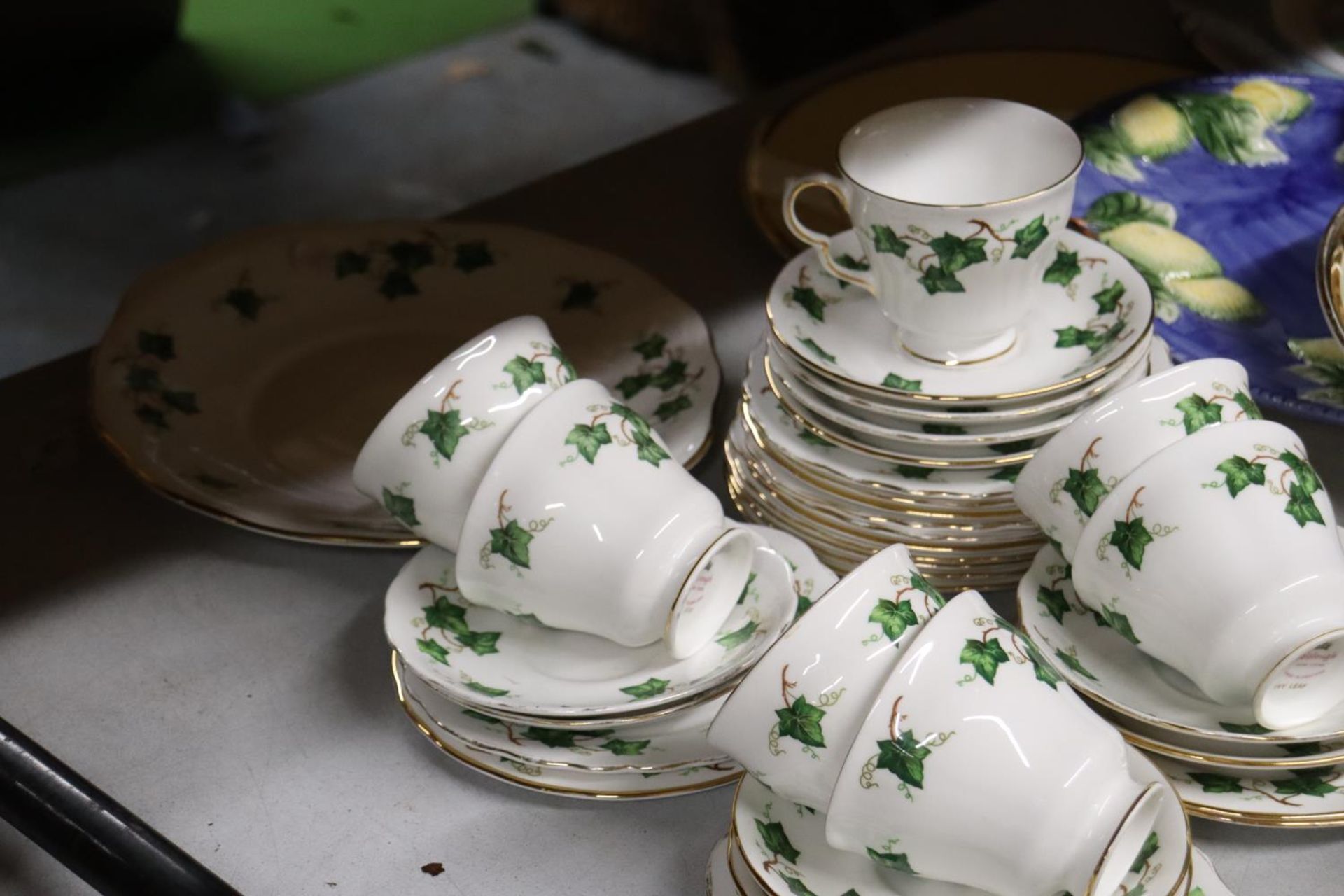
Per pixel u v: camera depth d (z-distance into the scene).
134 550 1.09
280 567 1.08
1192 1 1.37
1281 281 1.16
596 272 1.20
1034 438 1.02
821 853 0.92
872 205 1.00
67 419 1.16
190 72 3.51
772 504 1.05
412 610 1.01
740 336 1.18
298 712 1.01
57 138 3.28
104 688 1.03
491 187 3.03
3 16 3.29
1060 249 1.08
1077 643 0.98
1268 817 0.92
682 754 0.96
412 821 0.97
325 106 3.38
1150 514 0.94
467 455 0.99
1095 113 1.24
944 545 1.02
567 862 0.95
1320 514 0.95
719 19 3.22
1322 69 1.31
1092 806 0.88
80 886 0.96
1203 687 0.94
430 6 3.80
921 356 1.04
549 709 0.95
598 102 3.31
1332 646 0.94
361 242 1.22
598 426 0.98
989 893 0.91
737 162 1.32
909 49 1.41
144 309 1.18
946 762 0.89
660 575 0.97
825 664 0.90
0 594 1.07
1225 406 0.96
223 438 1.12
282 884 0.95
